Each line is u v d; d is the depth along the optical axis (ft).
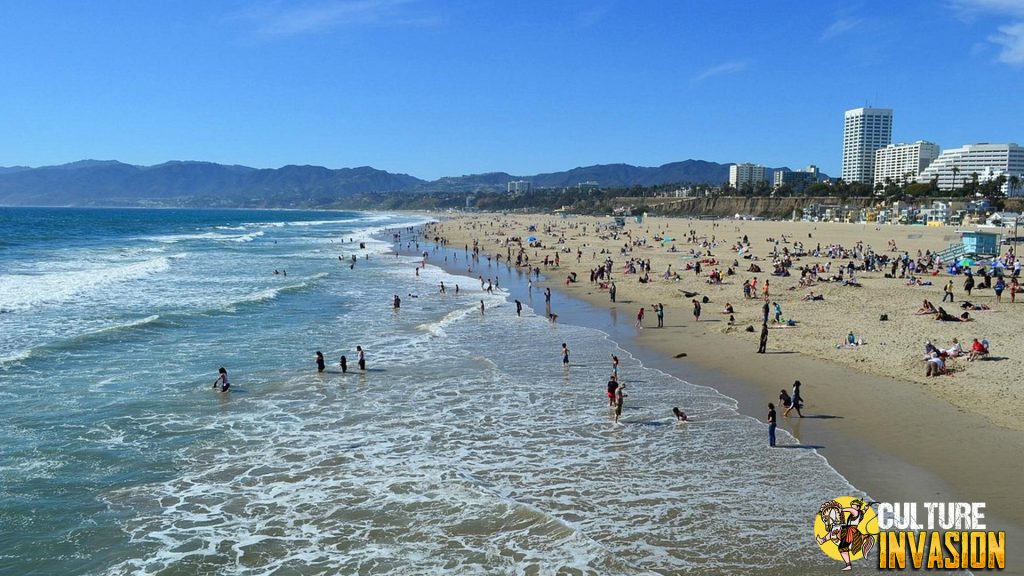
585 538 43.55
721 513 46.91
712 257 218.38
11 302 129.18
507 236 395.55
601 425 65.16
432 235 437.58
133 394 74.38
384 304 141.79
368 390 77.20
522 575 39.83
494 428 64.69
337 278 190.90
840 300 129.70
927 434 59.11
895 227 402.93
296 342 102.32
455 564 41.06
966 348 86.12
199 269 206.69
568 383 79.77
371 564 41.19
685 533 44.29
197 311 123.44
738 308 126.11
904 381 74.54
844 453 56.29
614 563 40.78
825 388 73.97
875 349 88.43
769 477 52.37
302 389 77.51
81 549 42.65
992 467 52.08
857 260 211.41
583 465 55.57
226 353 94.27
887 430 60.64
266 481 52.80
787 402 65.72
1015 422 60.49
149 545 43.29
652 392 75.31
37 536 44.11
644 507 47.98
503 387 78.33
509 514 46.91
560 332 110.22
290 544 43.55
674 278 168.35
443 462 56.39
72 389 75.56
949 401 67.05
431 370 86.07
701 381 79.41
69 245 289.94
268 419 67.21
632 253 257.75
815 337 97.55
